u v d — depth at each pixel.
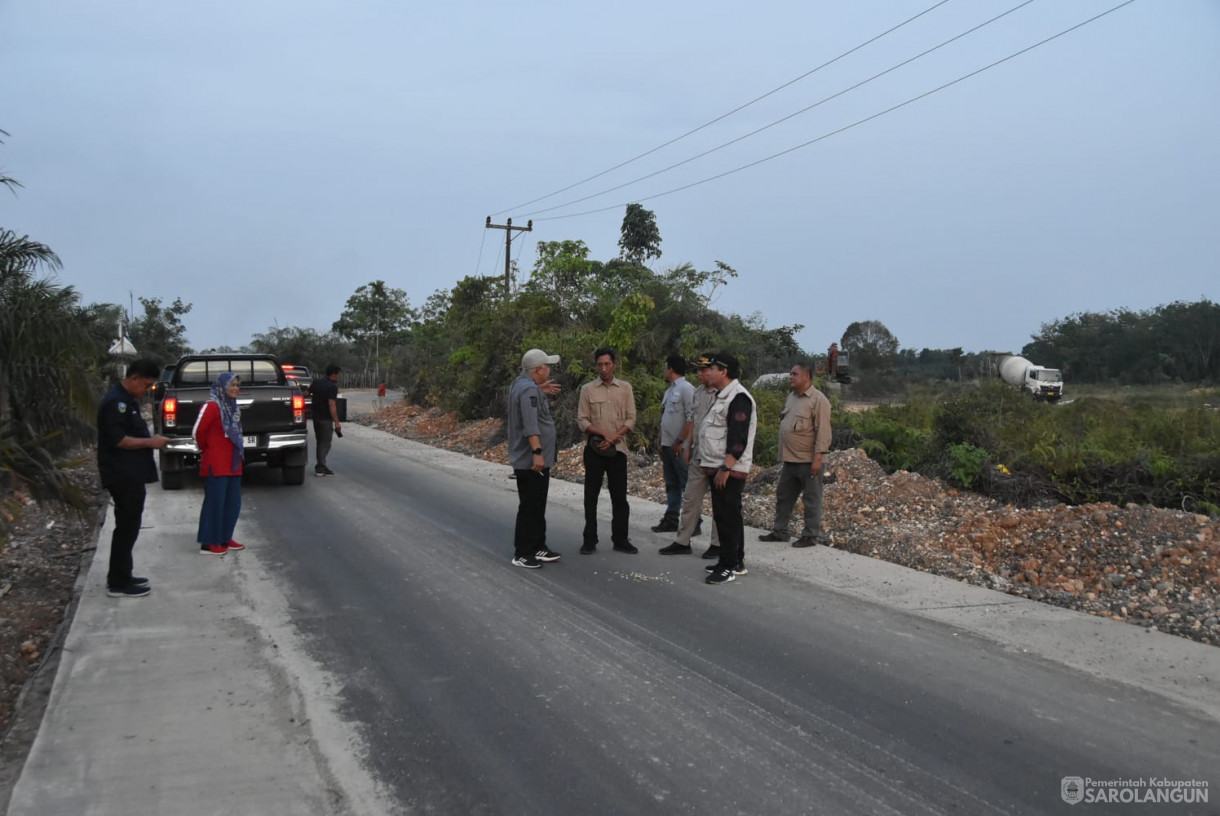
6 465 6.07
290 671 4.84
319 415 12.99
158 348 40.12
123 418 6.23
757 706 4.39
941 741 4.00
